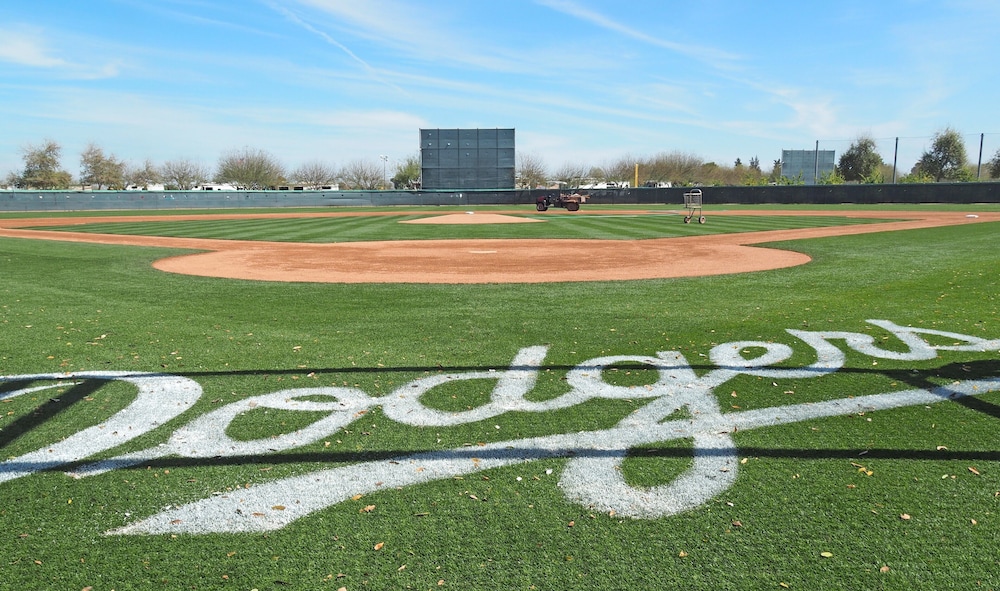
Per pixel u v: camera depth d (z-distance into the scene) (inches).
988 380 197.0
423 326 277.7
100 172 3149.6
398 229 949.8
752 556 107.1
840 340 248.4
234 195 2094.0
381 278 445.7
